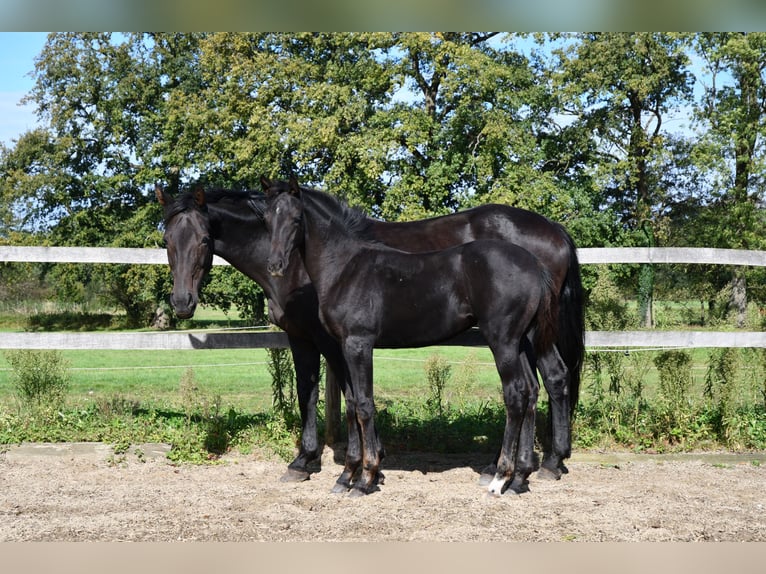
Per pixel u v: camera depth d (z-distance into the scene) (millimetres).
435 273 5285
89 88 32531
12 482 5820
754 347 7242
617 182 25938
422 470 6336
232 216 6023
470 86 21688
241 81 24328
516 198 20922
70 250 6957
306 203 5402
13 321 31219
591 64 24125
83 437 6848
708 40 24578
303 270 5910
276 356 7211
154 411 7609
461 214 6102
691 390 7398
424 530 4594
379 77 22359
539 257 5875
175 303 5570
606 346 7035
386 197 21875
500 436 7113
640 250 6883
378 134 20922
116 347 6945
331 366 5848
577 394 6160
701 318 7660
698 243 25000
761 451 6766
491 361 15250
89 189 33000
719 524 4715
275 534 4527
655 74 23828
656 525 4688
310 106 22391
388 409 7910
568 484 5809
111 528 4637
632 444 6926
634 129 25047
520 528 4625
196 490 5625
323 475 6211
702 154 23688
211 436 6852
